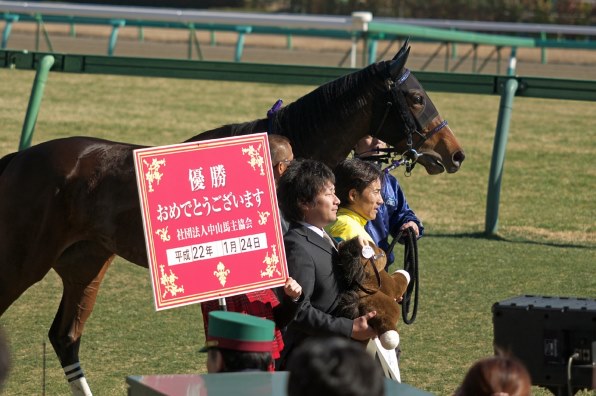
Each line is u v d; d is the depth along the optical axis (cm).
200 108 2923
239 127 929
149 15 3400
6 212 898
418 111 970
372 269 673
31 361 1019
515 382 430
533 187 2055
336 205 680
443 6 5491
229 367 529
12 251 899
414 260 852
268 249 646
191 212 626
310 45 4594
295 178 675
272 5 6319
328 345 367
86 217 884
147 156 617
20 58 1733
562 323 573
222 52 4231
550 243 1584
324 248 673
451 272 1377
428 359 1023
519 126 2827
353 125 952
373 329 659
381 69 952
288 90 3353
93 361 1014
